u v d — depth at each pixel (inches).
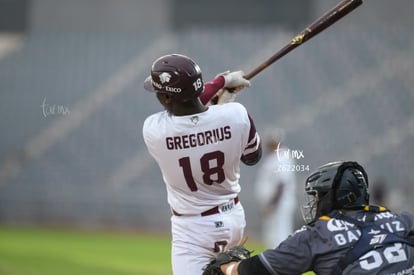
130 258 1784.0
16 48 3708.2
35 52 3656.5
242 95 3270.2
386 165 2913.4
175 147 599.8
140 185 3011.8
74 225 2822.3
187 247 626.5
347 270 521.0
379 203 2326.5
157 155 614.5
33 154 3233.3
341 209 551.2
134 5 3715.6
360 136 3048.7
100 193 2834.6
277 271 536.7
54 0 3786.9
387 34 3415.4
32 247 1980.8
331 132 3073.3
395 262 519.2
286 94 3262.8
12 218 2883.9
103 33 3661.4
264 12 3580.2
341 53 3380.9
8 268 1466.5
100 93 3430.1
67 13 3777.1
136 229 2751.0
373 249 522.6
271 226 1560.0
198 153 598.2
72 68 3563.0
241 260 573.0
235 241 641.6
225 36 3528.5
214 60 3447.3
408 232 536.4
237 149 605.3
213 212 623.2
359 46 3390.7
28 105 3430.1
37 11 3799.2
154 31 3686.0
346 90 3250.5
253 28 3570.4
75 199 2844.5
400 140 3009.4
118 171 3093.0
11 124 3373.5
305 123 3117.6
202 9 3649.1
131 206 2780.5
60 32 3750.0
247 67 3378.4
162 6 3693.4
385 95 3211.1
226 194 628.4
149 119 618.5
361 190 552.4
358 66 3334.2
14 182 3149.6
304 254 534.0
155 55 3531.0
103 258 1769.2
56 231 2600.9
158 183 3002.0
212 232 621.0
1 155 3260.3
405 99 3189.0
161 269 1577.3
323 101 3216.0
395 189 2819.9
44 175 3152.1
